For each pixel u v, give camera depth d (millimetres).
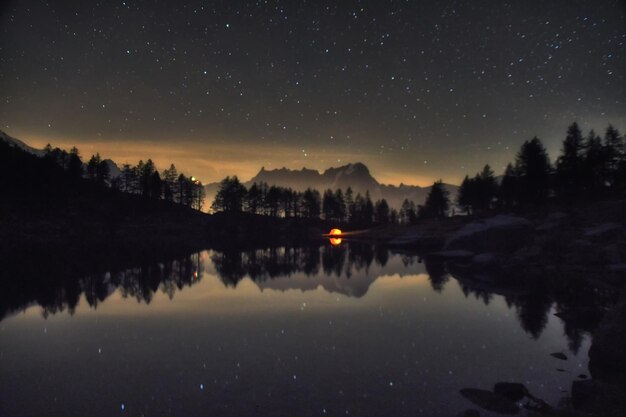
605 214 45812
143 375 9477
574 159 63594
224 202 120500
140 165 105625
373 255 47906
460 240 44938
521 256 35375
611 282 23344
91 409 7578
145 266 32875
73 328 14016
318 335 13172
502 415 7230
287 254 48781
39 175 78875
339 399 8016
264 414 7324
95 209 81688
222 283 24891
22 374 9555
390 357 10820
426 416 7227
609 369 9719
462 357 10773
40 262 34125
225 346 11930
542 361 10398
